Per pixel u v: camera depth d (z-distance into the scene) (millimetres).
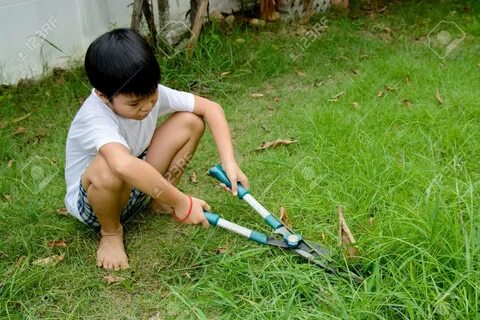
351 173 2434
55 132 3033
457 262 1805
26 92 3434
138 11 3463
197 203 1948
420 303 1735
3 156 2814
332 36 4039
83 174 1968
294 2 4348
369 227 2139
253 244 2133
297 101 3281
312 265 1938
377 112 2980
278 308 1805
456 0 4734
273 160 2643
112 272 2057
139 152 2141
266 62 3688
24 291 1972
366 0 4824
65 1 3617
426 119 2855
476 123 2854
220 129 2150
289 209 2297
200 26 3590
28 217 2346
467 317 1649
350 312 1717
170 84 3453
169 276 2023
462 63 3543
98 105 1938
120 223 2197
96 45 1813
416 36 4113
